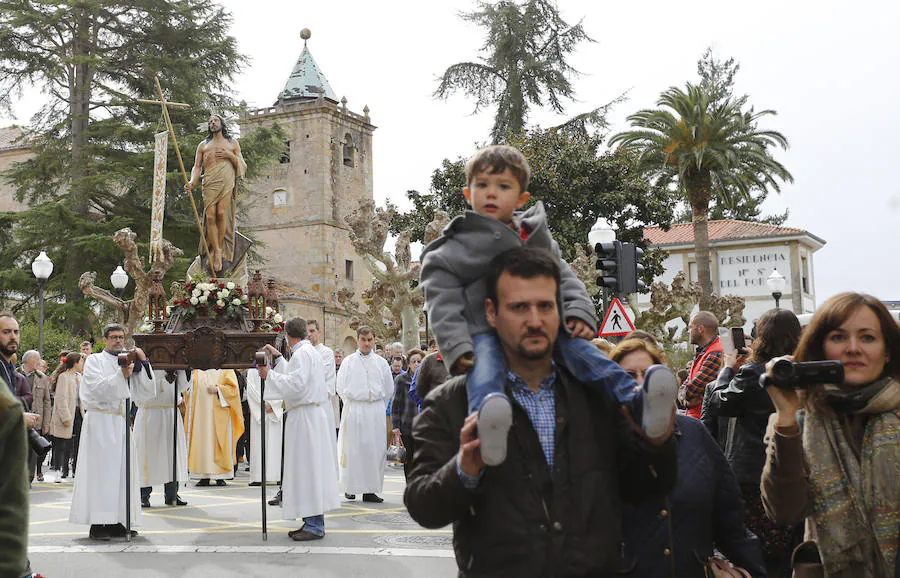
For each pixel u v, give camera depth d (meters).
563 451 3.16
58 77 44.97
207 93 46.12
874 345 3.93
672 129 35.84
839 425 3.92
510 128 43.31
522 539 3.06
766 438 3.99
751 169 37.34
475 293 3.35
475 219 3.39
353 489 14.55
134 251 27.66
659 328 32.44
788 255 55.56
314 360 11.30
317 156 69.94
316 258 69.31
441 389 3.33
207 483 17.83
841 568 3.83
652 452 3.18
